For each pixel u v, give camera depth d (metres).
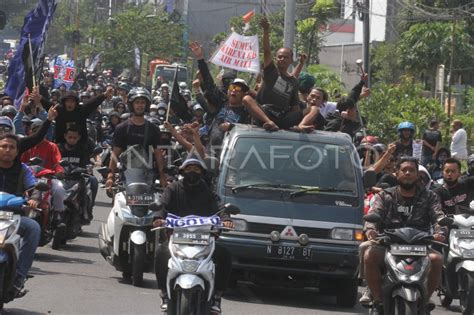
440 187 18.33
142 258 17.64
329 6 73.12
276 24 81.12
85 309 15.35
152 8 117.50
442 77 55.94
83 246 22.89
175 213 13.90
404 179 14.01
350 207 17.86
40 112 25.41
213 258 13.75
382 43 72.06
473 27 64.25
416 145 33.91
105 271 19.53
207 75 21.86
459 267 16.56
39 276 18.20
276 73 20.11
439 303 19.39
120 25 103.62
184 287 12.59
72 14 136.00
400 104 44.69
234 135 18.72
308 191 17.94
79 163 22.17
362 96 24.66
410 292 12.97
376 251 13.75
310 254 17.42
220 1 117.94
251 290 19.00
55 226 20.92
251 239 17.45
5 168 14.84
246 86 20.67
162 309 13.56
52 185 20.62
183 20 117.00
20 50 27.58
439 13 61.47
